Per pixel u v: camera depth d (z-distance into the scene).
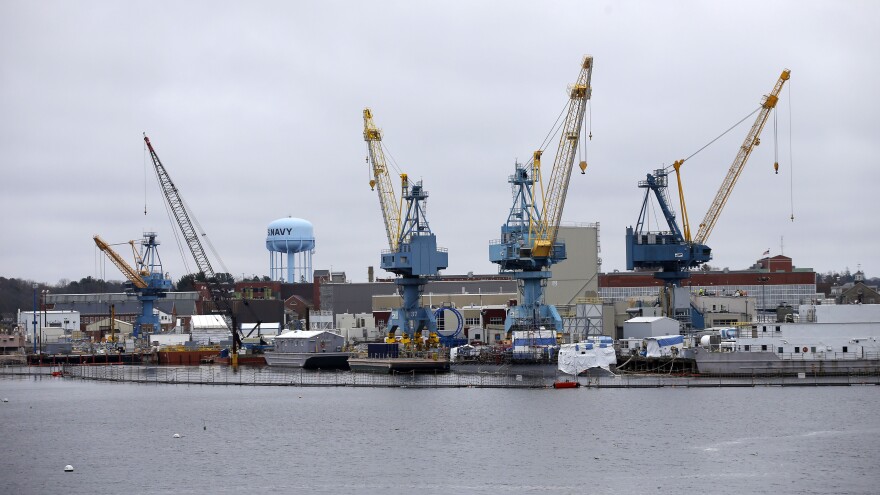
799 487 123.69
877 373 195.62
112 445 159.12
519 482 128.62
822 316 199.12
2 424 183.12
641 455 141.38
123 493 127.50
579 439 153.25
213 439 162.00
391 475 133.75
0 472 140.38
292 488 128.12
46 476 137.38
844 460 135.62
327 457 145.50
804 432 152.62
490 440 154.75
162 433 169.00
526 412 178.62
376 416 179.75
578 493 123.19
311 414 184.50
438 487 127.06
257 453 149.50
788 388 194.12
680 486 124.94
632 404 182.75
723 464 135.12
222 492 127.06
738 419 164.00
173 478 134.62
